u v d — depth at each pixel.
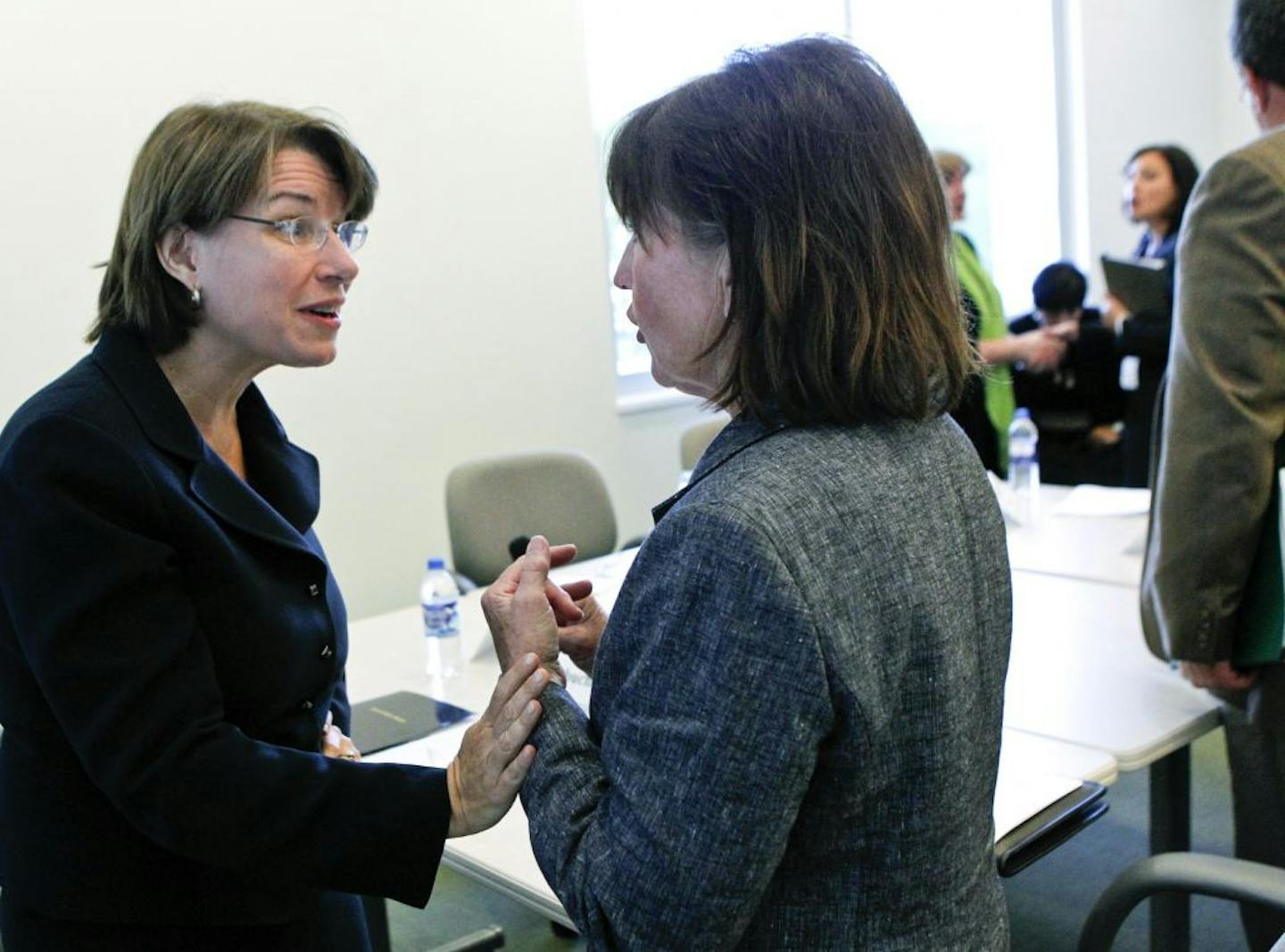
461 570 3.11
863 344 0.81
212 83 3.35
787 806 0.77
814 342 0.81
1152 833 1.92
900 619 0.81
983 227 5.87
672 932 0.79
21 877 1.10
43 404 1.05
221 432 1.24
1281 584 1.65
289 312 1.13
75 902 1.08
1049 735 1.72
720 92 0.84
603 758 0.86
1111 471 4.19
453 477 3.15
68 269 3.16
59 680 1.00
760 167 0.80
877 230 0.81
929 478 0.87
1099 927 1.38
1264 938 1.83
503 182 3.97
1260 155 1.60
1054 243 6.07
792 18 4.99
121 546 1.00
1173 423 1.69
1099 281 6.09
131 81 3.21
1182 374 1.67
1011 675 1.98
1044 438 4.26
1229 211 1.62
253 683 1.11
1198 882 1.32
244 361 1.18
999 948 0.91
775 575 0.76
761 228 0.80
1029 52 5.92
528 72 4.00
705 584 0.78
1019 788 1.52
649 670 0.81
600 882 0.82
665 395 4.52
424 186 3.78
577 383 4.23
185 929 1.12
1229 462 1.62
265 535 1.12
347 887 1.05
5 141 3.04
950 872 0.86
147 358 1.12
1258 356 1.60
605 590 2.54
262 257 1.11
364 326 3.68
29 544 1.00
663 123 0.85
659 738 0.80
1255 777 1.78
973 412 4.02
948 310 0.86
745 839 0.77
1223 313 1.62
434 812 1.03
